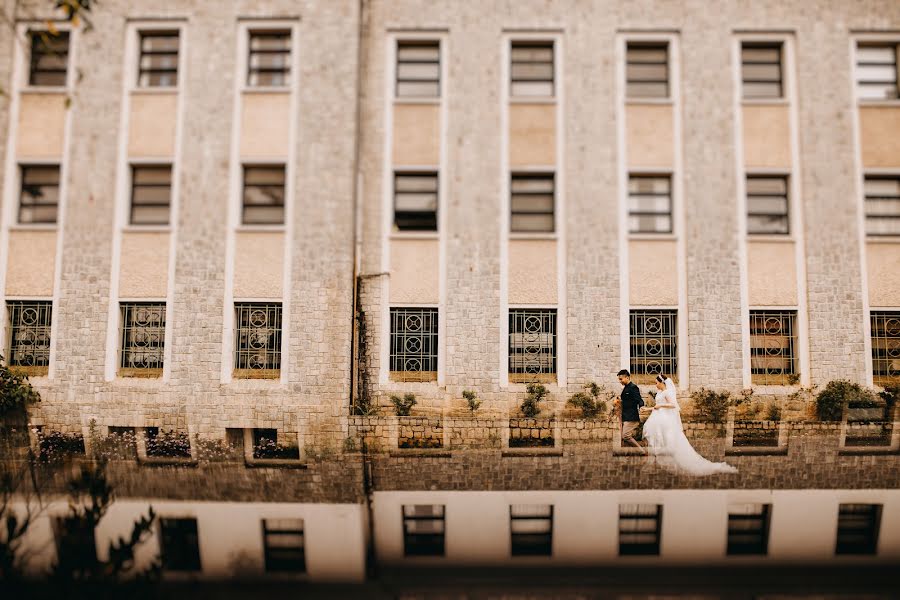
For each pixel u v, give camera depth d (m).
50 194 13.22
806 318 12.80
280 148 12.94
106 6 13.16
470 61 13.28
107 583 5.22
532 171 13.14
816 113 13.08
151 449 11.48
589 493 8.95
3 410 12.24
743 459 10.60
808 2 13.22
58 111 13.05
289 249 12.77
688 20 13.22
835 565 6.45
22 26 13.09
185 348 12.55
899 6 13.22
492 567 6.42
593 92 13.18
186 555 6.70
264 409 12.37
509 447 11.66
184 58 13.06
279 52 13.35
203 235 12.80
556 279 12.97
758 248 12.94
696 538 7.22
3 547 5.62
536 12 13.33
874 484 9.19
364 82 13.30
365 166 13.19
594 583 5.98
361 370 12.77
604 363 12.73
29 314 12.86
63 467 10.41
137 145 12.97
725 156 13.02
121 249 12.83
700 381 12.62
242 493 9.04
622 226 12.99
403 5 13.38
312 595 5.65
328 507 8.43
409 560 6.62
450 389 12.71
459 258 12.99
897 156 13.02
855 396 12.21
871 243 12.94
